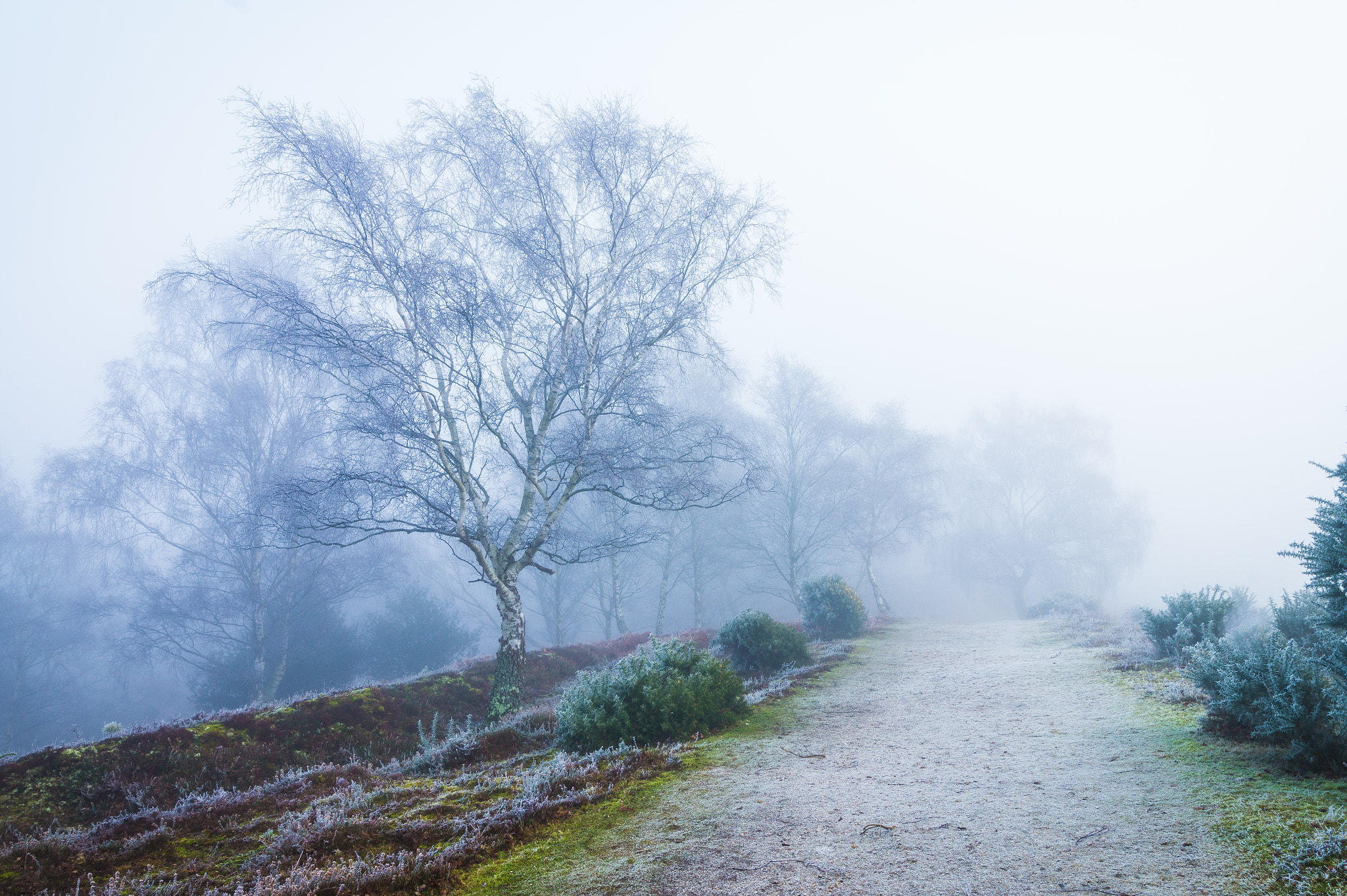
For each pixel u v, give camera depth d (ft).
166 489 64.54
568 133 37.19
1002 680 28.48
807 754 18.44
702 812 13.62
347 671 69.87
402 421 31.42
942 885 9.37
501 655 32.12
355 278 32.35
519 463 35.63
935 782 14.88
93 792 20.03
